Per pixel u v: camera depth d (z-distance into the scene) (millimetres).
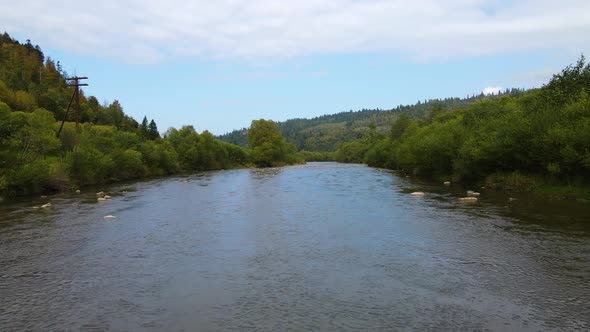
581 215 28422
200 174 92938
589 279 15906
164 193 48562
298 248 21391
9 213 33281
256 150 141625
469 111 66625
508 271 17078
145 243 22844
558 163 37938
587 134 34031
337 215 30984
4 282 16453
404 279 16359
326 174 82812
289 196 43812
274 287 15633
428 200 38250
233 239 23641
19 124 48969
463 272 17078
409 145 78188
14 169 45344
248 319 12781
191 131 123625
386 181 61844
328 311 13336
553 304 13602
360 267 18016
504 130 44562
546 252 19609
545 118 40500
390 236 23750
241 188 54406
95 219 30281
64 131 70875
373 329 11984
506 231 24172
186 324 12484
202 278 16781
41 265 18750
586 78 44438
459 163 53250
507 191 43062
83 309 13719
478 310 13250
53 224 28375
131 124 163375
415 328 12016
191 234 25062
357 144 185500
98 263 19016
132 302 14289
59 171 52312
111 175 70312
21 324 12609
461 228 25359
